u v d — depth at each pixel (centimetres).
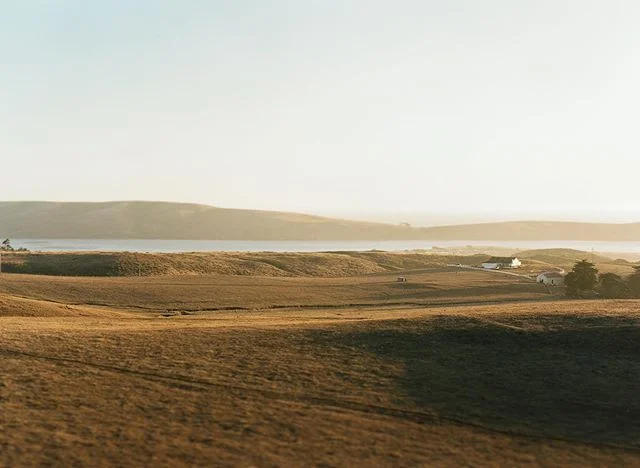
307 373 3025
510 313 4328
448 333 3747
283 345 3528
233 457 2064
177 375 2945
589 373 3059
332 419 2456
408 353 3375
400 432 2356
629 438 2362
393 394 2764
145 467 1964
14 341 3469
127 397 2620
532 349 3441
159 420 2373
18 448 2059
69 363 3084
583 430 2430
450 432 2378
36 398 2558
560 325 3884
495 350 3428
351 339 3653
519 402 2703
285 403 2616
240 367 3100
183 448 2119
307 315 6512
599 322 3938
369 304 8831
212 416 2436
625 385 2908
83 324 4544
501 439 2327
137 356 3247
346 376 2992
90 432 2227
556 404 2688
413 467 2058
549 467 2105
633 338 3591
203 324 4691
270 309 8075
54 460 1988
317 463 2048
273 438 2242
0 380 2767
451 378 2986
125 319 5650
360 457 2116
